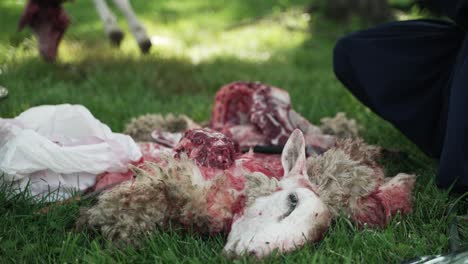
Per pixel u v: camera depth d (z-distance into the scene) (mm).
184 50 5543
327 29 6730
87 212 2469
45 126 2793
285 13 7180
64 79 4309
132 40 5789
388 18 6883
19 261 2377
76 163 2680
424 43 2850
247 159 2645
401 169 2980
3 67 4328
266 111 3012
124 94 3982
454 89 2547
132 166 2459
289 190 2414
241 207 2422
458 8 2670
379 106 2859
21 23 4566
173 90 4211
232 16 7352
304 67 5195
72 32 6039
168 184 2424
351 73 2951
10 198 2621
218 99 3127
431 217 2625
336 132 3146
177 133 3055
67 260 2381
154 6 7828
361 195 2506
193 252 2389
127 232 2396
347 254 2361
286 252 2320
